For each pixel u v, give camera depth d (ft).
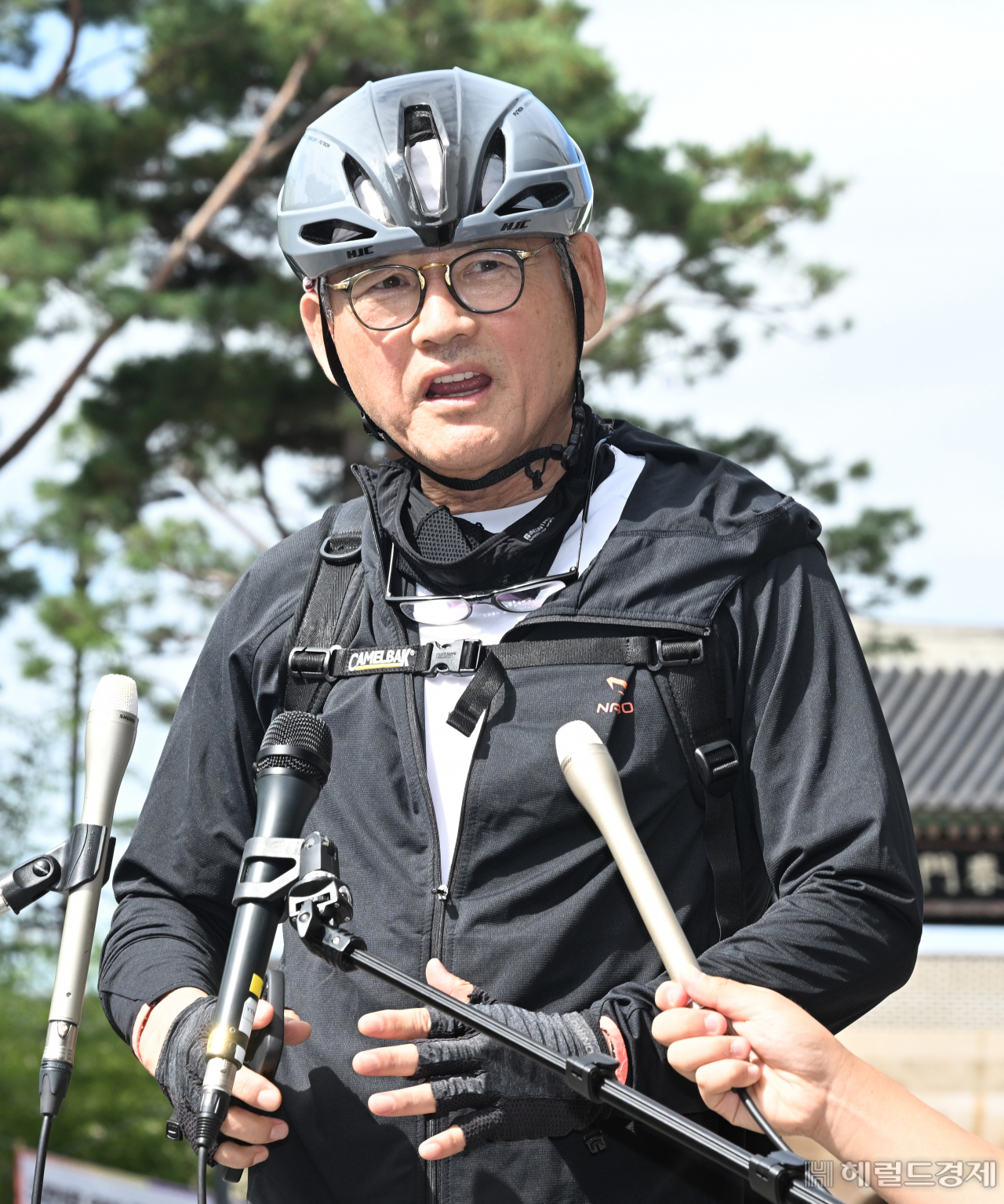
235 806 6.96
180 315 54.13
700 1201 6.01
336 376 7.27
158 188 65.67
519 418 6.63
